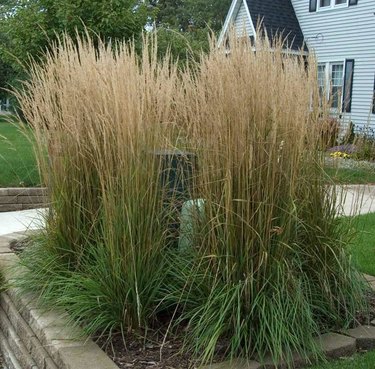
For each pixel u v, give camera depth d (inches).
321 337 118.7
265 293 111.3
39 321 125.7
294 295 112.7
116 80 120.6
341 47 655.1
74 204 141.1
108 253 122.4
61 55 144.0
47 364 114.0
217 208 111.3
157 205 121.8
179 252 124.4
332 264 127.1
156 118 121.3
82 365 103.9
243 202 108.9
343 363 110.7
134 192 118.0
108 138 121.3
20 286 144.9
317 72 122.6
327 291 123.5
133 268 118.6
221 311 108.7
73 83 135.3
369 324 128.0
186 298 119.0
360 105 633.0
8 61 362.9
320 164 124.1
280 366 106.8
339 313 126.2
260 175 108.0
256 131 108.3
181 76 123.3
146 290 121.1
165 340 118.7
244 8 676.7
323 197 125.7
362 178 142.8
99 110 127.3
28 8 342.3
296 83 114.4
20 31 337.4
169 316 128.3
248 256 110.0
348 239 133.6
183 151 120.3
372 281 157.6
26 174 304.7
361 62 630.5
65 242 143.9
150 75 123.3
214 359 108.6
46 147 146.3
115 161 121.5
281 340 108.0
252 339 110.3
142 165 118.8
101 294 121.3
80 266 137.8
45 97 142.9
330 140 127.7
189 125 116.7
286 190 112.3
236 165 108.6
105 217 122.0
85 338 117.3
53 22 336.5
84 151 136.7
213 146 110.9
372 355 115.0
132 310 120.6
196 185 117.6
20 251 185.9
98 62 133.2
